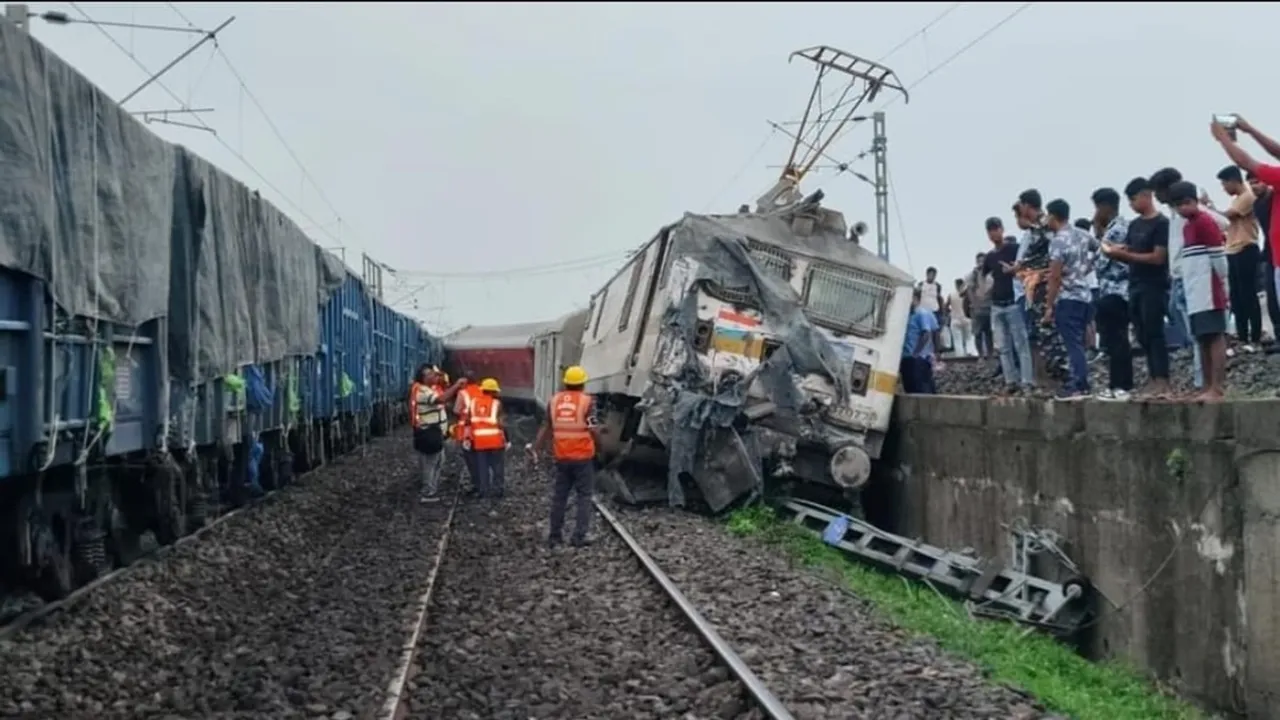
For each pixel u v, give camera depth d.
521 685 7.57
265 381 16.77
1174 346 16.06
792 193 18.70
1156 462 9.52
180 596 10.84
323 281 21.52
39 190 8.27
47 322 8.71
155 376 11.38
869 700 7.11
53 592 9.73
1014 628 10.35
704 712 7.00
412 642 8.66
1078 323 12.66
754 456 15.38
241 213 14.38
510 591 11.00
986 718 6.85
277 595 11.22
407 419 44.03
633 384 17.06
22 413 8.36
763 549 13.11
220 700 7.32
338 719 6.79
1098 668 9.51
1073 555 10.98
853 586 11.24
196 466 13.35
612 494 18.03
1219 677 8.55
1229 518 8.45
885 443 16.69
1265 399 8.04
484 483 19.05
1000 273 15.57
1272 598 7.88
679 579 11.09
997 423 12.73
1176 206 10.16
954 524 14.02
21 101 8.07
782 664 7.96
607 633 9.13
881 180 35.16
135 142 10.48
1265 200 12.85
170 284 11.98
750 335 15.70
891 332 16.12
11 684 7.53
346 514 17.53
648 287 17.64
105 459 10.76
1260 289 15.38
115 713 7.12
